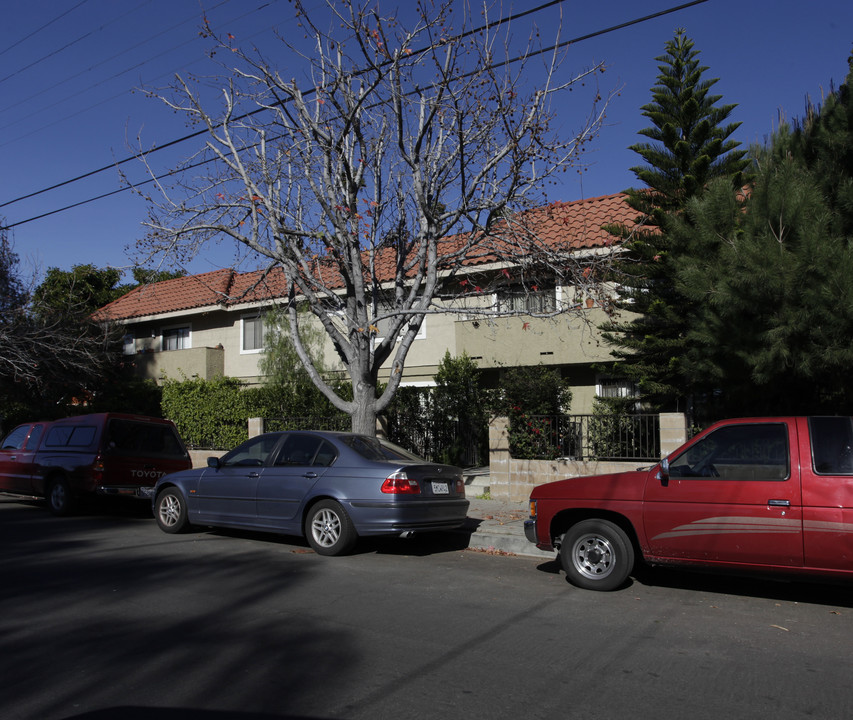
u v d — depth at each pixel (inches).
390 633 226.1
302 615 245.9
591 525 289.6
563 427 490.9
